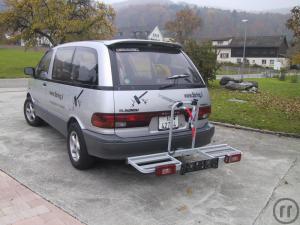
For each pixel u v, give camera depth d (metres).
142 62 4.59
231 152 4.55
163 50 4.91
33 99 6.88
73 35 28.05
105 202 4.04
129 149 4.25
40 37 29.23
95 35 29.28
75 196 4.15
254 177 4.97
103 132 4.28
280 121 8.48
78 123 4.77
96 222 3.60
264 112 9.72
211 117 8.78
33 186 4.36
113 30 30.48
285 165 5.49
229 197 4.31
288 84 25.80
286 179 4.93
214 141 6.77
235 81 16.62
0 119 7.89
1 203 3.89
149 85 4.43
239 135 7.29
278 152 6.15
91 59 4.68
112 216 3.74
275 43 83.69
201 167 4.21
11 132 6.77
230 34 102.38
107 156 4.29
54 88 5.64
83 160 4.77
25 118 7.67
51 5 26.83
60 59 5.69
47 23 26.89
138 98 4.30
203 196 4.31
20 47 68.38
